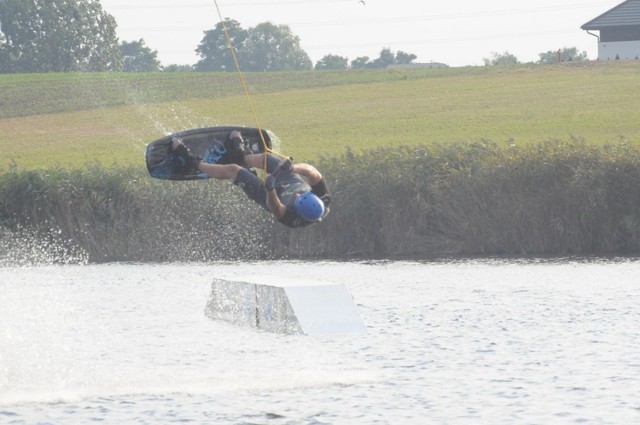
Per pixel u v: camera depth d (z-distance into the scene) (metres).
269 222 161.50
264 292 95.38
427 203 160.75
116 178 165.75
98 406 67.00
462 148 169.25
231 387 71.62
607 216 156.38
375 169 164.12
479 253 158.38
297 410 65.12
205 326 98.06
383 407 65.38
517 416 62.47
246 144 69.88
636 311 99.56
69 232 163.38
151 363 80.50
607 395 66.88
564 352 80.81
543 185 157.88
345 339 88.44
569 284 120.69
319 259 156.88
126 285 131.00
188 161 68.94
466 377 73.00
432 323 95.44
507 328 92.00
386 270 139.38
